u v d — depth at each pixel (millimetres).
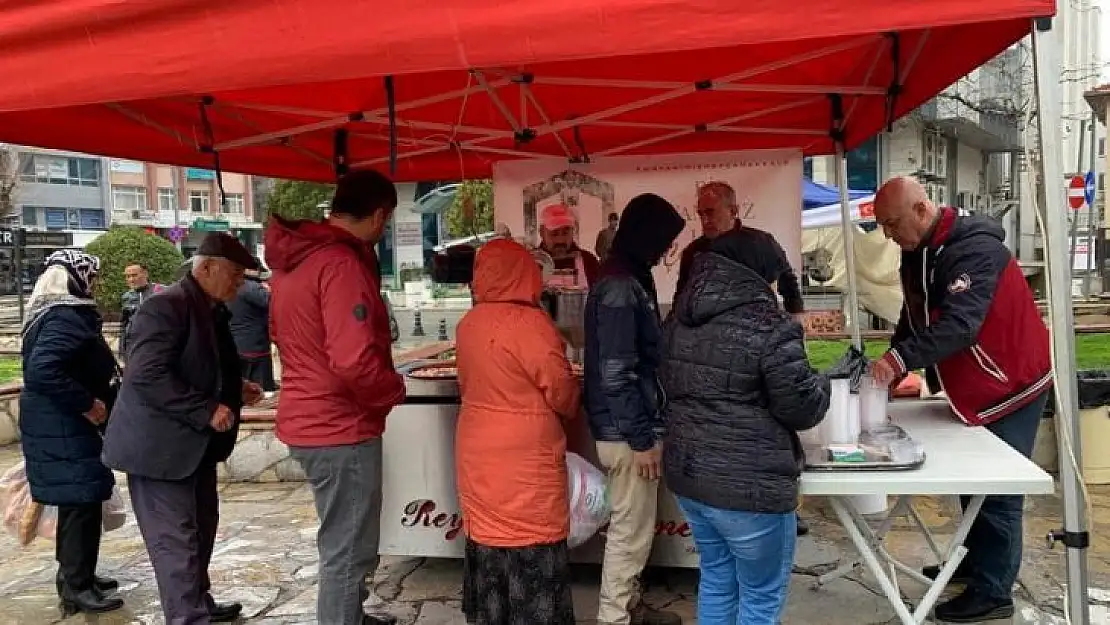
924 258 2934
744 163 4324
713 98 3988
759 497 2139
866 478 2172
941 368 3020
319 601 2758
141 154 3674
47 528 3604
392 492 3639
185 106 3453
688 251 4012
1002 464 2307
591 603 3482
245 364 6895
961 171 26703
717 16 1739
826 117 4320
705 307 2168
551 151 4848
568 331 4055
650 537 3051
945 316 2748
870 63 3414
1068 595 2154
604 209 4465
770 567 2250
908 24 1695
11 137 3014
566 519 2771
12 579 4051
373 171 2824
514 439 2658
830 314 10430
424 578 3865
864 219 9695
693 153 4375
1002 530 3074
